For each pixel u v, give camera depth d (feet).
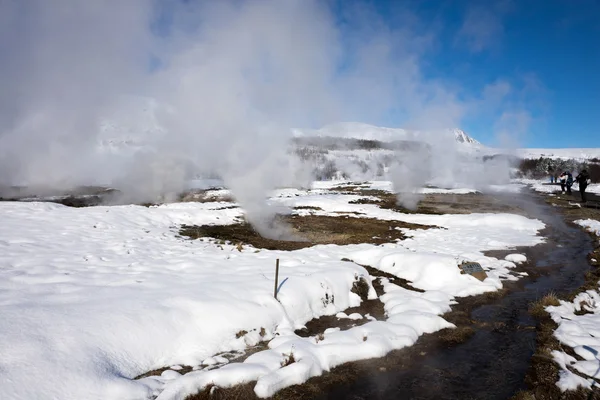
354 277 30.27
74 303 20.40
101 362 16.10
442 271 33.47
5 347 15.15
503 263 38.55
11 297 20.61
